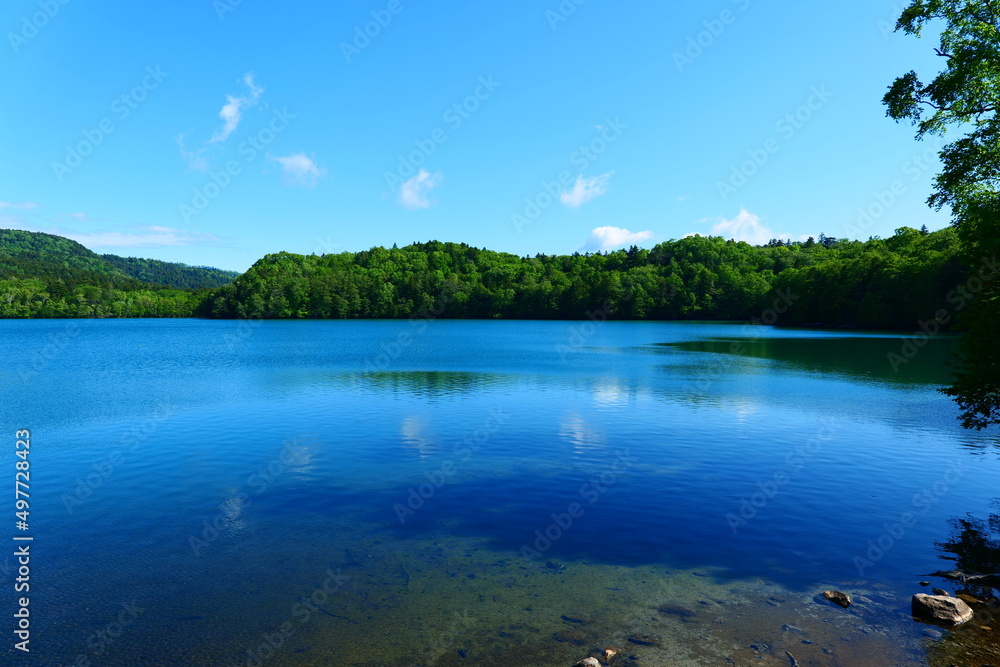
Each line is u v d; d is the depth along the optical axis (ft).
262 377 155.74
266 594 37.24
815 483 61.21
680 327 487.20
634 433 86.28
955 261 322.75
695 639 31.68
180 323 579.07
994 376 56.54
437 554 43.42
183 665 29.73
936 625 32.83
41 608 35.37
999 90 64.23
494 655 30.40
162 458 71.61
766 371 169.17
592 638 31.91
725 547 44.50
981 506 53.88
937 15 68.28
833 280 439.22
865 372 166.81
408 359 212.02
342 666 29.55
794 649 30.58
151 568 40.96
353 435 84.69
